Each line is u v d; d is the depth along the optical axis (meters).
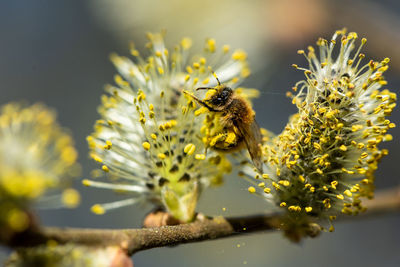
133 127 0.17
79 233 0.15
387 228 0.22
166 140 0.17
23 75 0.25
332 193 0.16
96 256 0.15
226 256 0.22
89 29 0.25
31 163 0.15
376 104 0.16
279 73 0.22
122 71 0.18
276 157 0.16
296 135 0.16
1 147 0.14
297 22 0.21
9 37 0.25
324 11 0.21
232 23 0.22
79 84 0.25
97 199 0.22
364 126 0.16
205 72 0.17
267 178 0.16
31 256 0.15
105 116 0.17
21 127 0.15
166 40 0.22
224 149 0.17
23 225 0.14
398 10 0.24
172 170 0.17
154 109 0.17
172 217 0.16
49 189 0.15
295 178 0.16
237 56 0.18
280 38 0.21
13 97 0.24
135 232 0.15
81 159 0.23
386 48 0.21
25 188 0.14
